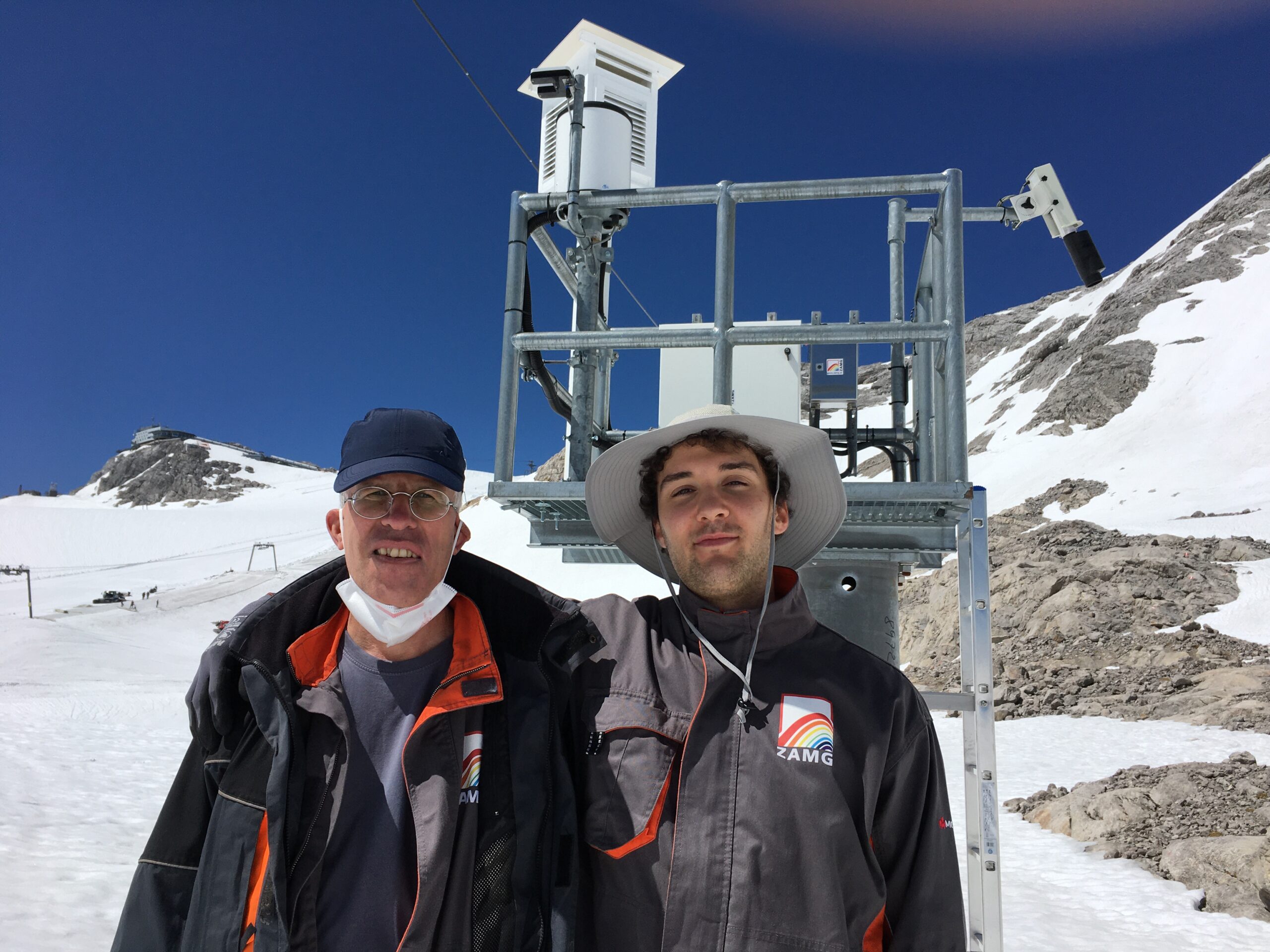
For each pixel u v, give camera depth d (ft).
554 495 8.33
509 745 5.25
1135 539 83.92
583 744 5.73
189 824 5.37
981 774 7.23
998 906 7.00
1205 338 211.20
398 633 5.24
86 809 29.32
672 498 6.38
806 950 5.00
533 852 5.05
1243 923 17.21
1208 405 182.39
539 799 5.16
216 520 486.38
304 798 5.01
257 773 5.04
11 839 23.48
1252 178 283.79
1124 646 56.75
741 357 15.02
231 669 5.20
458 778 5.07
